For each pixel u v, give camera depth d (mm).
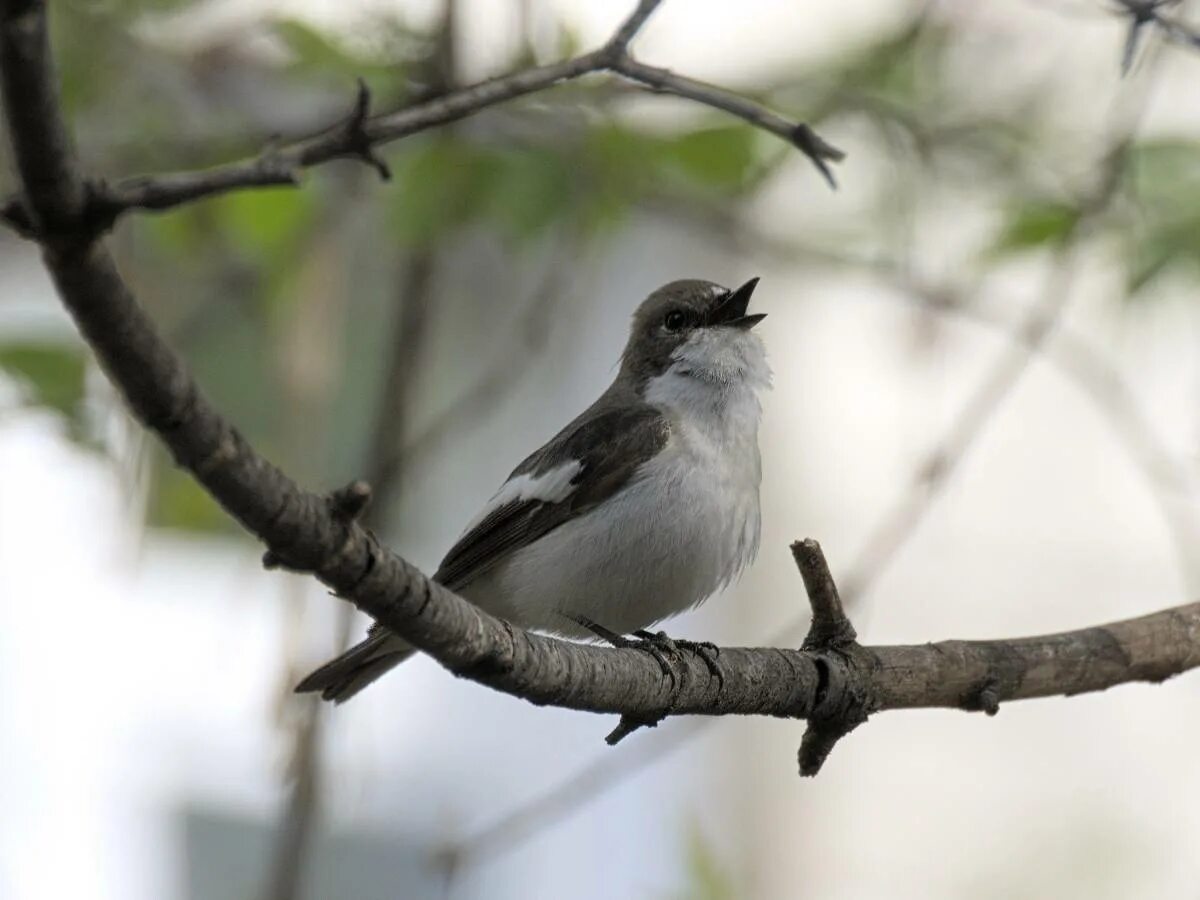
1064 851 15109
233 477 4648
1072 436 16047
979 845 15258
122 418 10680
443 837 15961
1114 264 10484
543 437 16594
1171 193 10297
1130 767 15477
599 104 10445
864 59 11359
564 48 10523
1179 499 14789
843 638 7863
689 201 11695
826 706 7715
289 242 11312
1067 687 8297
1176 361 14438
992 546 15867
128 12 10562
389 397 11422
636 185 10797
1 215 3889
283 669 10586
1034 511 15914
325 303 11609
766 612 15875
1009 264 10656
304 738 10445
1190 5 10070
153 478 12031
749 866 15336
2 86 3699
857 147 11633
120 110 11148
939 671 8008
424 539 16516
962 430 10234
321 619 10953
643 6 6430
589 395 16484
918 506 10234
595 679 6664
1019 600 15688
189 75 11086
